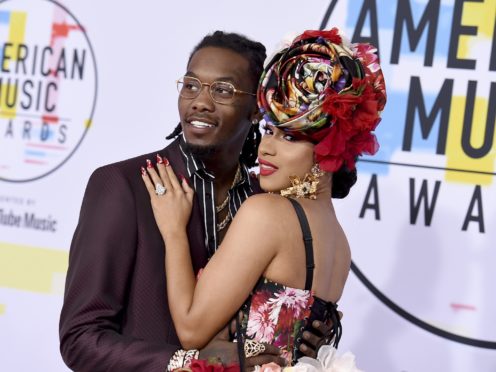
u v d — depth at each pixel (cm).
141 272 208
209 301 189
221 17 331
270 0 326
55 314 351
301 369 184
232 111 213
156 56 338
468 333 307
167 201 210
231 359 189
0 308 355
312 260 193
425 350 311
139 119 340
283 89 193
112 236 206
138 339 201
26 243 354
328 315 200
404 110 312
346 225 318
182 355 194
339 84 192
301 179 198
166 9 337
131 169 215
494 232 305
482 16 305
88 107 347
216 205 223
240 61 216
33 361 353
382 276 314
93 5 346
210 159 219
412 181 312
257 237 188
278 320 190
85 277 205
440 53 309
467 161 307
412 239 312
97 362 199
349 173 204
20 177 355
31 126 354
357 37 316
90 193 213
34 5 354
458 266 308
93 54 346
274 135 198
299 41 197
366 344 316
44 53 353
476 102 306
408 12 311
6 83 355
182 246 205
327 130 192
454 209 308
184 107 214
